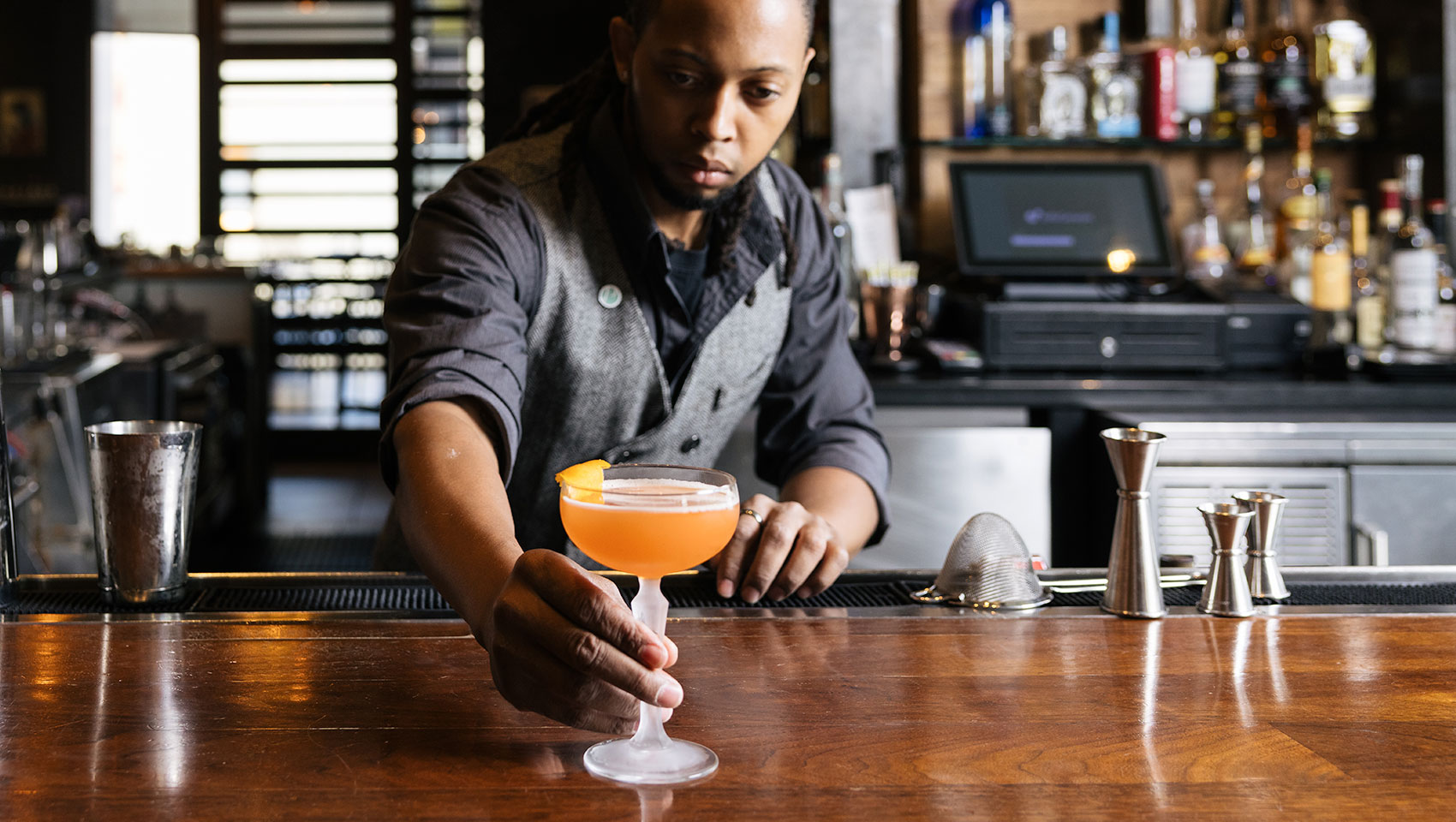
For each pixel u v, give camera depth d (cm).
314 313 780
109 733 86
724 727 88
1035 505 270
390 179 805
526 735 86
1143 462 117
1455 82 305
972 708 92
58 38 771
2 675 98
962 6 322
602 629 79
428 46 779
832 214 298
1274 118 326
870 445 165
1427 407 279
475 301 128
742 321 159
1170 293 304
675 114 124
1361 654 107
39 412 340
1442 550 265
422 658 104
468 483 107
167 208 820
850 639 111
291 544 541
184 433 121
